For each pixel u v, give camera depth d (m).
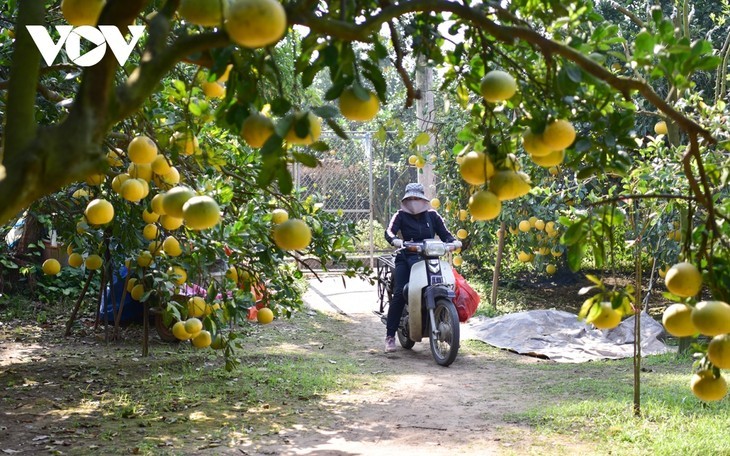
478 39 2.04
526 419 5.01
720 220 2.04
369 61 1.76
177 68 3.69
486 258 12.47
